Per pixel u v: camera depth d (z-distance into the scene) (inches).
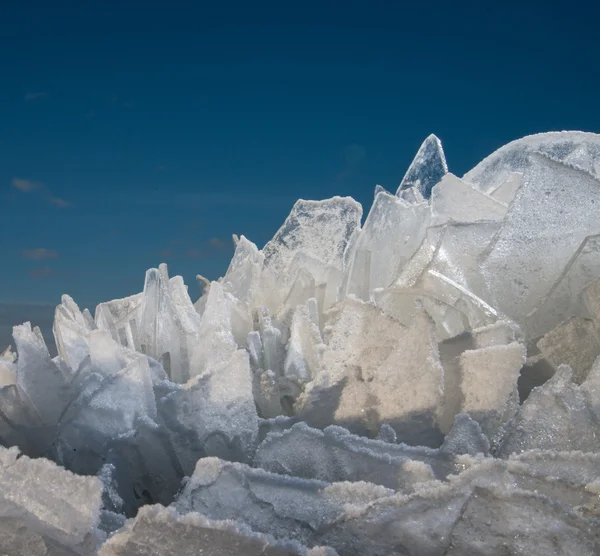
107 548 24.8
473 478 24.5
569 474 25.7
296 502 26.7
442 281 45.9
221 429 35.5
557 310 44.2
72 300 58.4
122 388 38.6
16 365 47.7
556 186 46.7
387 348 37.7
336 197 73.0
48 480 28.1
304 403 37.8
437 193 59.2
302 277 59.2
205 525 23.3
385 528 24.7
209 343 46.8
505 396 33.7
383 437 32.5
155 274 57.1
